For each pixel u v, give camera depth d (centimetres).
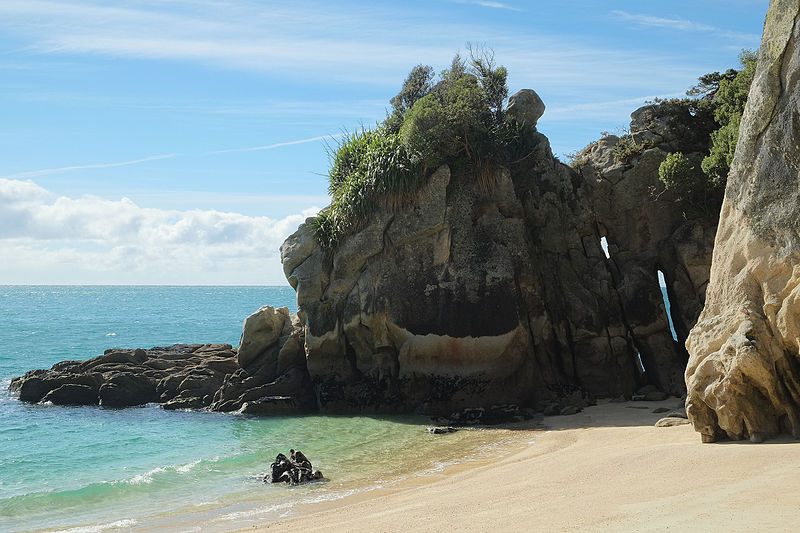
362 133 3359
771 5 1638
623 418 2441
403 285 3000
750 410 1509
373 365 3048
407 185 3008
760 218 1566
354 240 3100
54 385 3544
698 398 1590
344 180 3322
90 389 3459
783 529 875
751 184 1608
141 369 3656
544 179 3231
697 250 2950
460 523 1170
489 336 2892
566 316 3092
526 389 2888
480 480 1639
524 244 3022
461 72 3331
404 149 3048
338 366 3108
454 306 2931
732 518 956
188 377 3428
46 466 2192
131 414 3145
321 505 1600
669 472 1345
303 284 3161
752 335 1499
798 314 1455
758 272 1552
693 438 1759
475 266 2959
